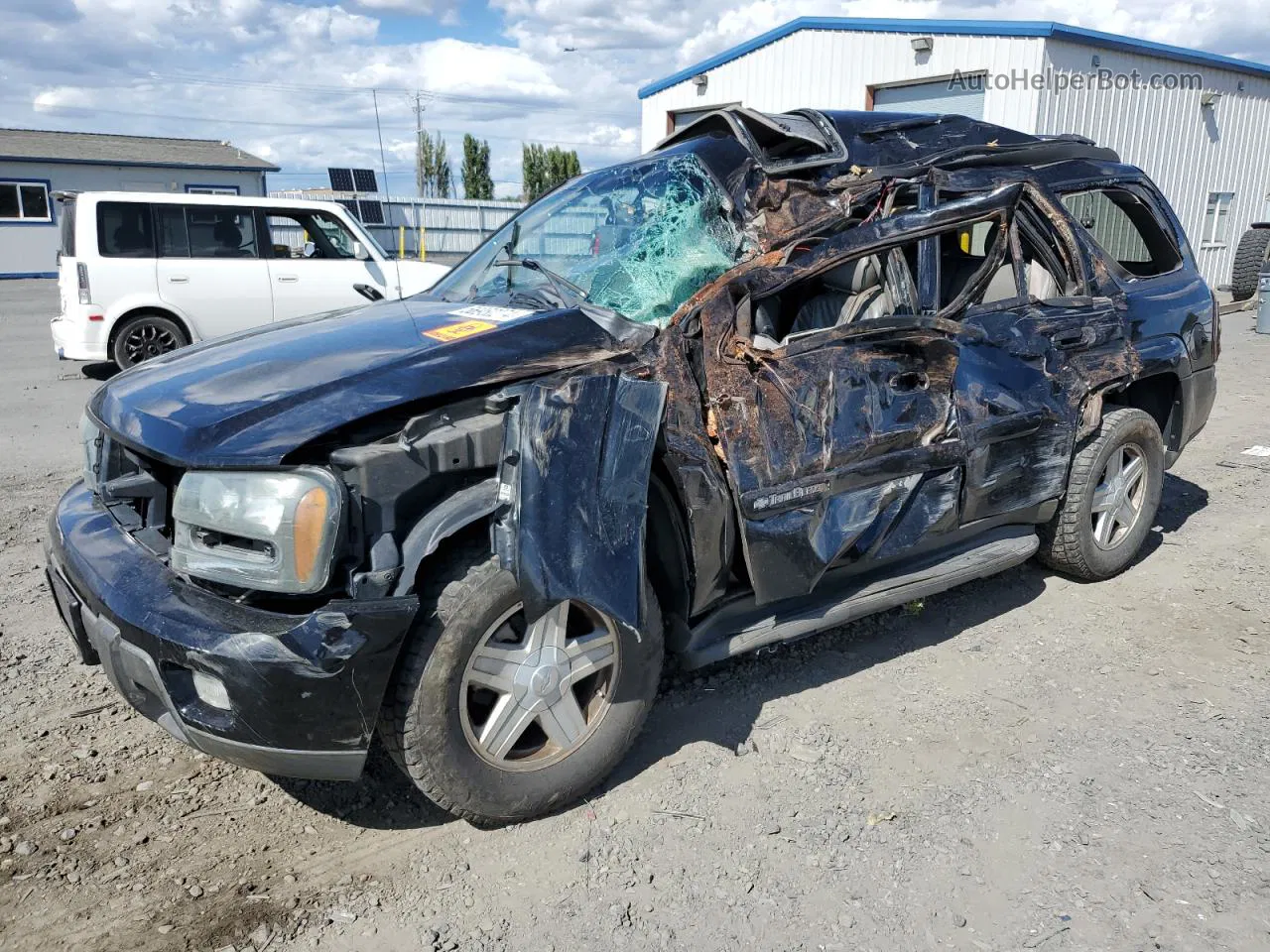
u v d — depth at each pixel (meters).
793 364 3.27
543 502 2.60
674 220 3.58
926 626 4.26
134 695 2.70
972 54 15.98
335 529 2.47
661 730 3.44
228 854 2.80
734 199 3.55
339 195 27.69
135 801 3.04
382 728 2.68
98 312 10.11
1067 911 2.54
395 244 28.48
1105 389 4.34
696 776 3.16
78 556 2.87
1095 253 4.45
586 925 2.52
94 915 2.54
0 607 4.44
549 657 2.82
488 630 2.69
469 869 2.74
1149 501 4.74
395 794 3.09
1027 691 3.69
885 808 2.98
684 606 3.17
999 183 4.09
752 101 19.50
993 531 4.21
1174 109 17.92
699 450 3.04
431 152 60.94
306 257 11.07
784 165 3.65
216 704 2.53
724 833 2.88
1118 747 3.30
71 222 10.23
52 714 3.54
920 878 2.67
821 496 3.32
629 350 3.04
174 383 2.98
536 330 3.09
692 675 3.81
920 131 4.20
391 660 2.52
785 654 3.99
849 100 17.88
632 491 2.77
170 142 35.62
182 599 2.59
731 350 3.15
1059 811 2.95
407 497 2.63
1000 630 4.22
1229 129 19.52
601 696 2.99
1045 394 4.04
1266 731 3.39
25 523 5.59
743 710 3.56
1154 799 3.00
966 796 3.03
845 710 3.56
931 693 3.68
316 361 2.97
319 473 2.49
